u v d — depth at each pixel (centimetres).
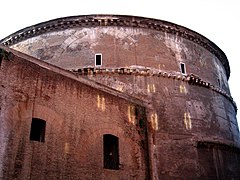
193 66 2433
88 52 2230
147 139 1720
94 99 1468
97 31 2312
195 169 1975
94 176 1324
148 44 2306
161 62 2267
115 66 2159
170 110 2092
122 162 1491
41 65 1313
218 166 2109
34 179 1093
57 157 1198
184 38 2522
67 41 2308
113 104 1573
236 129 2633
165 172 1850
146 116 1773
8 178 1018
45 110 1221
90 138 1373
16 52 1212
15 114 1111
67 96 1335
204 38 2650
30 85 1198
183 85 2259
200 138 2106
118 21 2331
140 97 2064
